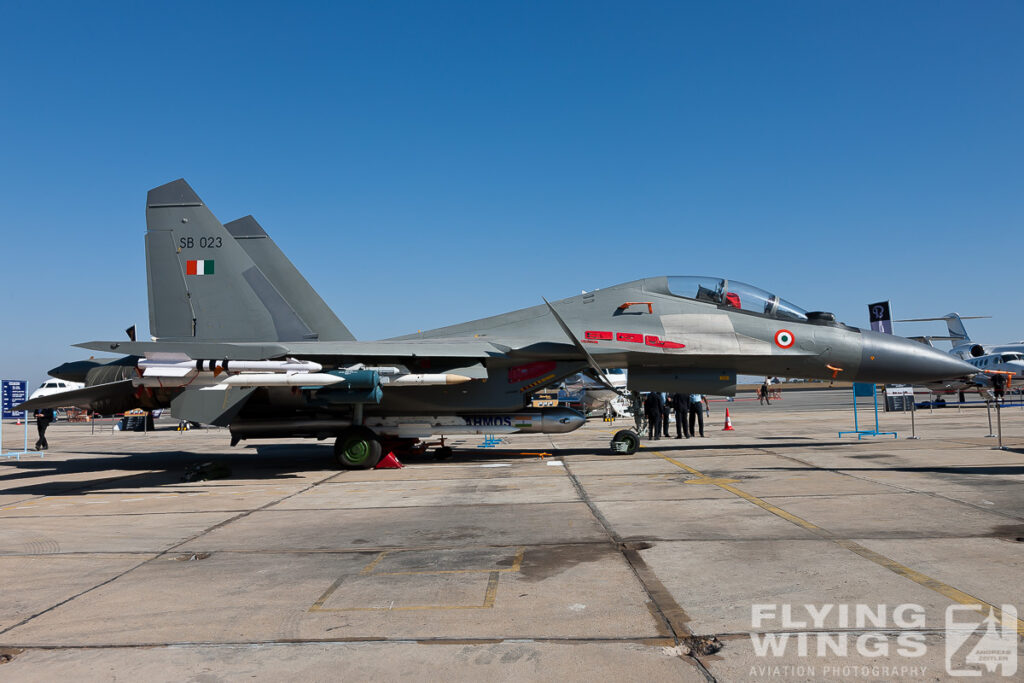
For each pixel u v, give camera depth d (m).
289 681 3.38
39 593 4.97
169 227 13.82
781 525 6.68
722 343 13.48
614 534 6.49
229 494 9.99
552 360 13.83
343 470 12.98
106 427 37.00
